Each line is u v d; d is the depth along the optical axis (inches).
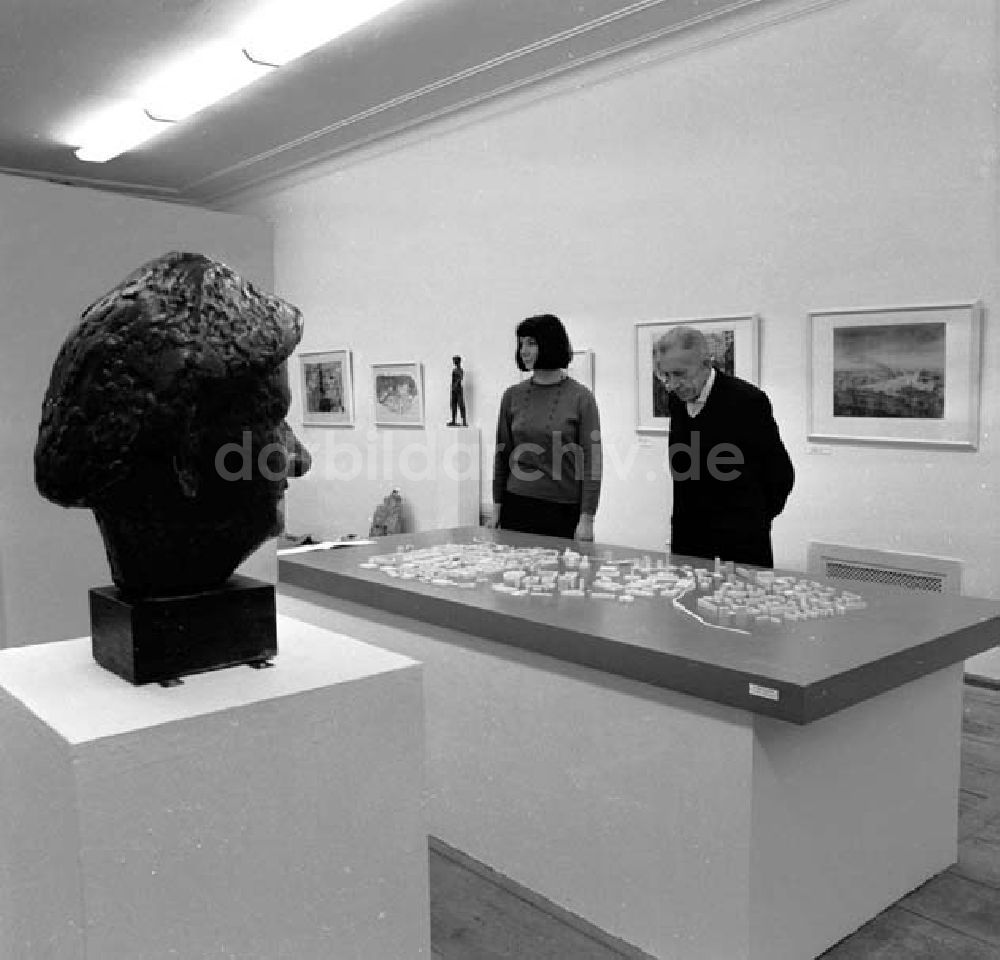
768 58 239.0
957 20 204.1
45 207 154.0
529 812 121.0
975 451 208.2
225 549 74.5
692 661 96.5
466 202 340.8
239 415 71.9
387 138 371.9
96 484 68.7
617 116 279.6
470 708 128.6
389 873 76.7
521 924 113.0
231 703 67.0
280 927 70.5
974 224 204.8
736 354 250.8
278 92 324.2
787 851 100.7
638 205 275.9
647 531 282.8
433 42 276.8
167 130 369.7
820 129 229.6
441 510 353.4
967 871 122.6
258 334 70.7
